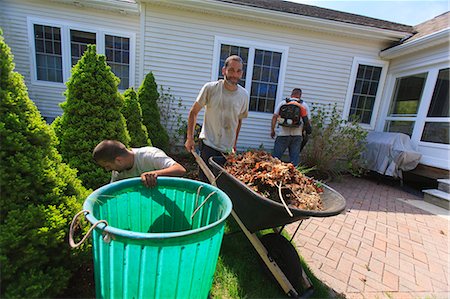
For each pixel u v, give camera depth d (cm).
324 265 223
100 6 623
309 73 614
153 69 560
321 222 317
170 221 164
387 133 571
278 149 463
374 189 501
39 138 144
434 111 517
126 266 91
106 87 262
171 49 555
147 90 516
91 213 101
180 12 538
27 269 123
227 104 259
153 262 91
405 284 205
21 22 622
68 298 144
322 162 559
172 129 607
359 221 330
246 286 179
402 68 593
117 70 691
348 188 498
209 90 254
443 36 461
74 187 166
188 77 579
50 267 132
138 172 176
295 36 587
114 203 135
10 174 126
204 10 535
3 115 131
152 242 87
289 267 175
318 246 256
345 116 650
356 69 625
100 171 248
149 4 521
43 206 133
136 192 148
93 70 257
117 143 161
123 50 680
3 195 124
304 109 434
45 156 148
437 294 196
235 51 583
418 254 254
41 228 126
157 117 529
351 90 636
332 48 605
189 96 591
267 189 171
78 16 633
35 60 650
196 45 561
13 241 117
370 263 232
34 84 661
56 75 679
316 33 591
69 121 252
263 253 173
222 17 554
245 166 198
